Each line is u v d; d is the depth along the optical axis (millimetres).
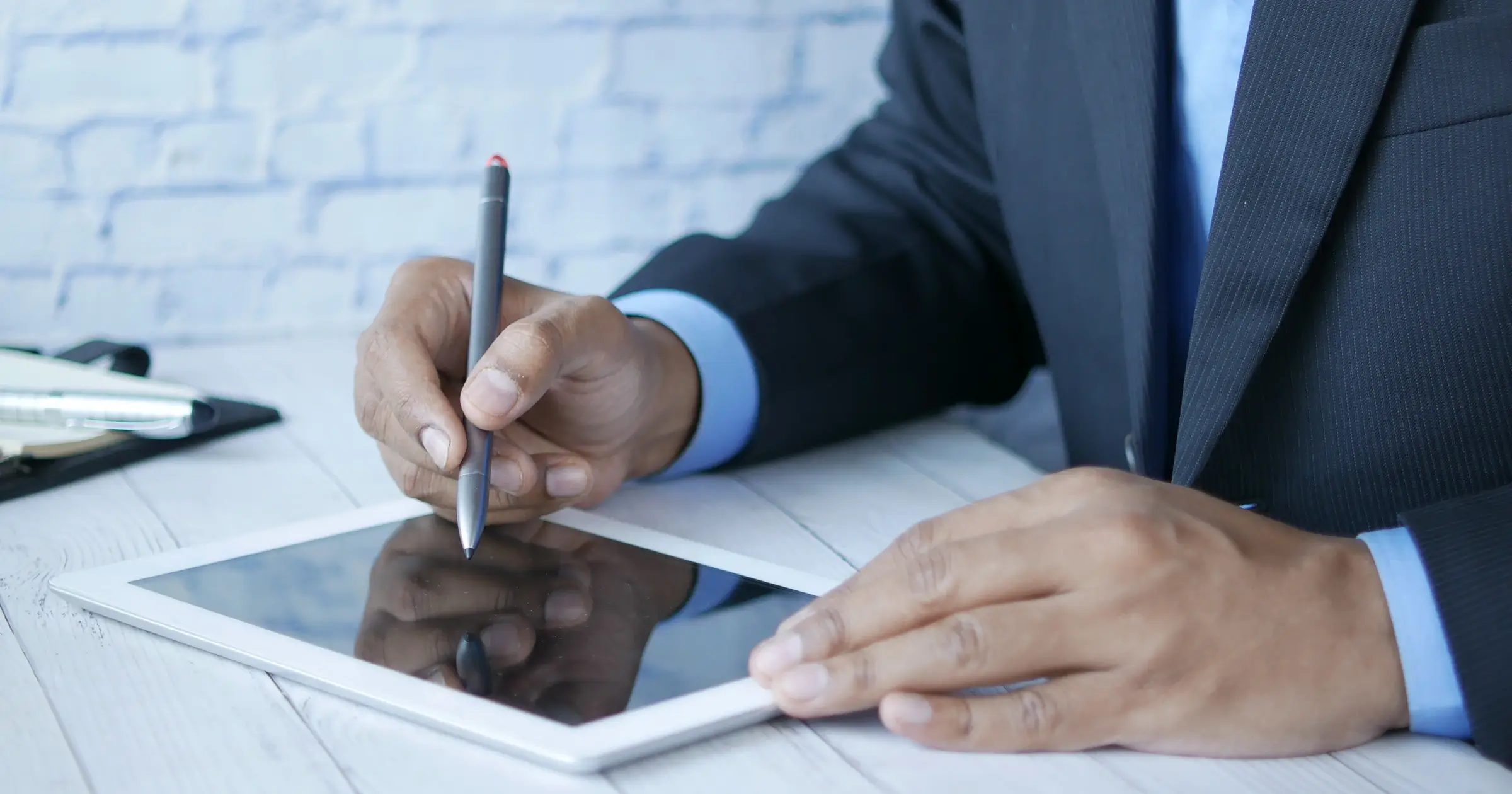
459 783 508
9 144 1454
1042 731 530
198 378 1117
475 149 1623
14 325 1504
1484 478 693
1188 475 696
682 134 1702
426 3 1557
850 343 955
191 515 804
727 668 585
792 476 917
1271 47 652
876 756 535
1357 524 717
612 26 1637
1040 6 884
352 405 1058
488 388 669
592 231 1701
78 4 1436
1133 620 529
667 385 853
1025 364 1094
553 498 763
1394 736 558
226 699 568
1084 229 892
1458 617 530
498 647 602
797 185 1105
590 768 511
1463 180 653
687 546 740
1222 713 532
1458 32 643
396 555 713
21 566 715
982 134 1045
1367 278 684
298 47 1521
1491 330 670
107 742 532
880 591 551
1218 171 796
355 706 561
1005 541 547
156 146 1499
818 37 1719
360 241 1604
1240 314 676
